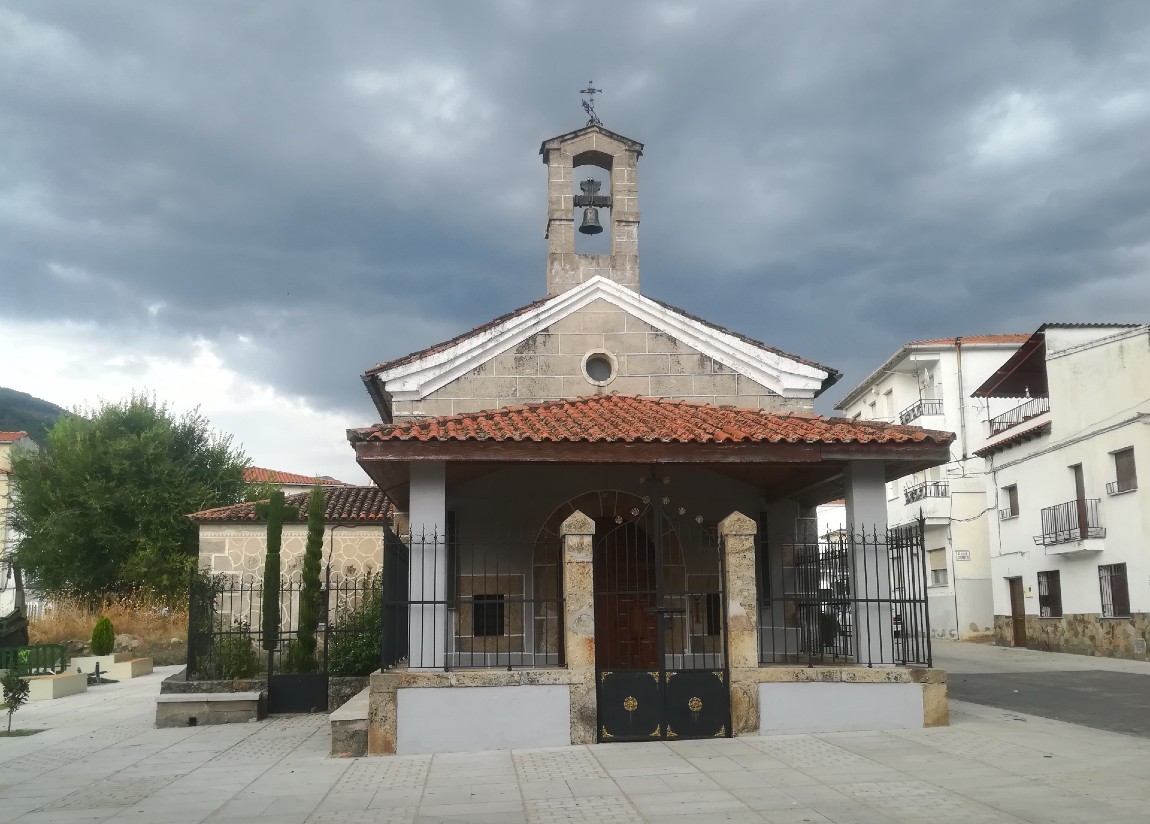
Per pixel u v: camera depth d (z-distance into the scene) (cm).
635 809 798
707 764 973
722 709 1129
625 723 1111
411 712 1095
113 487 3419
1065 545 2761
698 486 1522
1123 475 2595
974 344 3847
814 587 1440
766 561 1523
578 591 1131
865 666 1185
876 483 1250
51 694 1977
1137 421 2503
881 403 4416
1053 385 2911
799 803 803
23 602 3108
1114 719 1339
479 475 1440
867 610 1199
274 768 1052
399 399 1531
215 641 1762
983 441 3784
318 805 851
